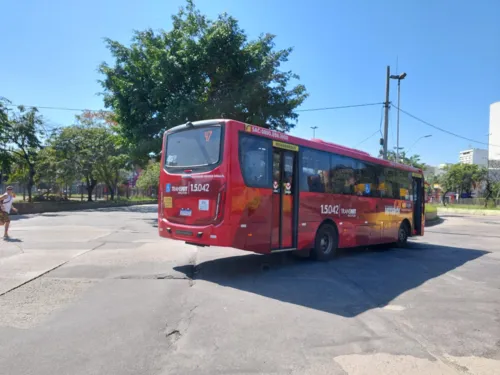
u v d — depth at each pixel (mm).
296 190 9180
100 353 4141
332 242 10422
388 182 13055
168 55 18688
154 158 22172
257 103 20609
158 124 19156
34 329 4770
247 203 7852
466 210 45500
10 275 7391
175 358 4082
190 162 8273
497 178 55438
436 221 29250
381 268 9516
